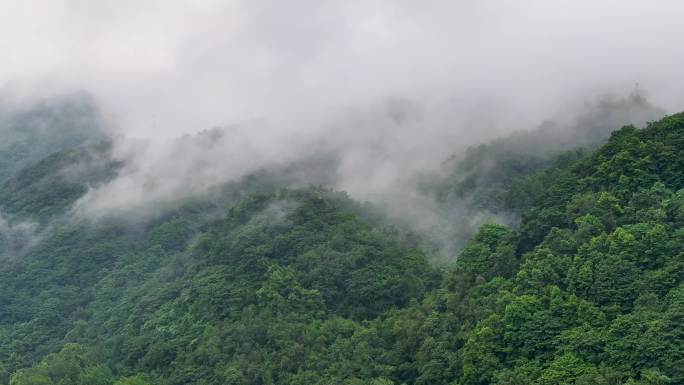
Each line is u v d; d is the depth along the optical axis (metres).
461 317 102.38
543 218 108.69
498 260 107.38
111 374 120.00
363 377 102.12
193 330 122.69
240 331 115.88
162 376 116.12
